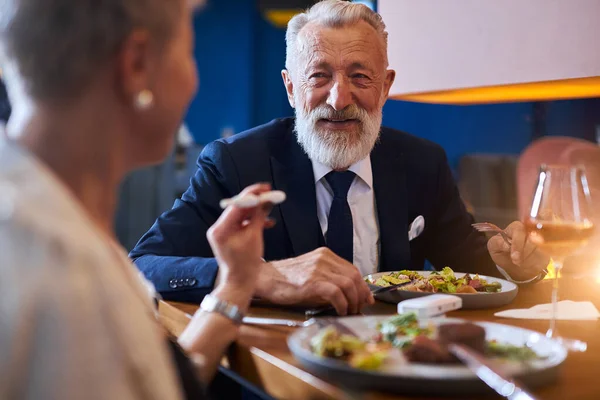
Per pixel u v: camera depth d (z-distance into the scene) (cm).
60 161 62
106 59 62
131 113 67
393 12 249
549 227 107
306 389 80
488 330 96
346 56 168
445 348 81
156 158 73
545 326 112
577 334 106
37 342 47
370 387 76
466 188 393
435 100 267
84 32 60
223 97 604
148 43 65
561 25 191
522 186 343
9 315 47
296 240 165
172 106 70
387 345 89
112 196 68
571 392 76
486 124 381
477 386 73
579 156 275
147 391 52
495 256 160
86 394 48
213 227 104
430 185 186
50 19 60
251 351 95
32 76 61
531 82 201
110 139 65
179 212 166
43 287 47
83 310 49
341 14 171
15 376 47
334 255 126
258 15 600
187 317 120
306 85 171
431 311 110
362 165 176
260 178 171
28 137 61
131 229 463
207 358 97
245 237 103
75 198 63
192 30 74
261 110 612
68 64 60
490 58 213
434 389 73
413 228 181
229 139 179
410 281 140
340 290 117
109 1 61
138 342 52
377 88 173
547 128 331
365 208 176
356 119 170
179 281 133
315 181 173
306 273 121
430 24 233
